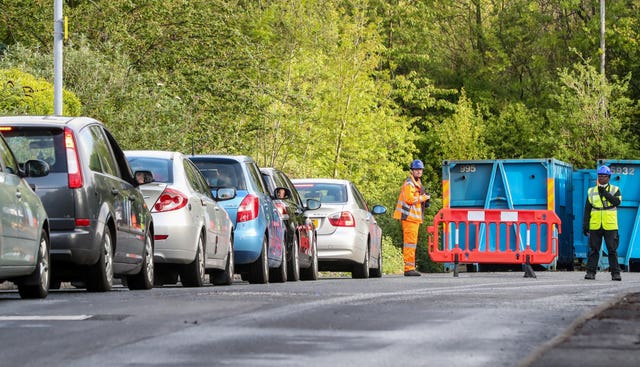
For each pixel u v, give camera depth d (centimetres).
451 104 15588
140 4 8981
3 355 1905
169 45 9131
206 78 8794
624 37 14538
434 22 16588
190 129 8131
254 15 11325
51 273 3625
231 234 4725
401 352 1917
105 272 3597
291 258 5381
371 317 2516
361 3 13300
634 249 8338
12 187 3117
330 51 12025
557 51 15550
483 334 2181
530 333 2198
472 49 16475
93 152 3638
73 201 3462
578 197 8700
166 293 3422
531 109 15050
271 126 9806
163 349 1959
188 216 4141
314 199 5862
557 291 3584
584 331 2181
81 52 7300
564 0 14962
